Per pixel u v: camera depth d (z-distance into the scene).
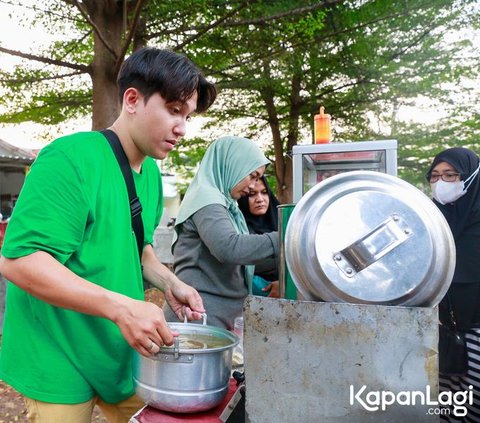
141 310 0.92
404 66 6.91
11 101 5.06
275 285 1.91
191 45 4.95
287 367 0.80
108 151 1.17
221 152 1.69
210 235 1.43
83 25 4.65
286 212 1.05
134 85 1.12
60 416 1.17
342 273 0.81
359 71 7.05
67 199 1.03
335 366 0.77
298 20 4.79
